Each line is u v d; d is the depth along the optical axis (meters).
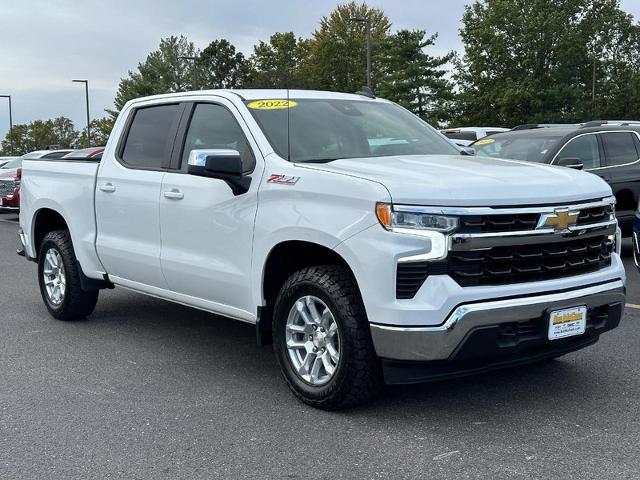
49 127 95.25
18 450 4.02
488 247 3.98
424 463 3.75
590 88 57.12
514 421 4.30
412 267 3.92
